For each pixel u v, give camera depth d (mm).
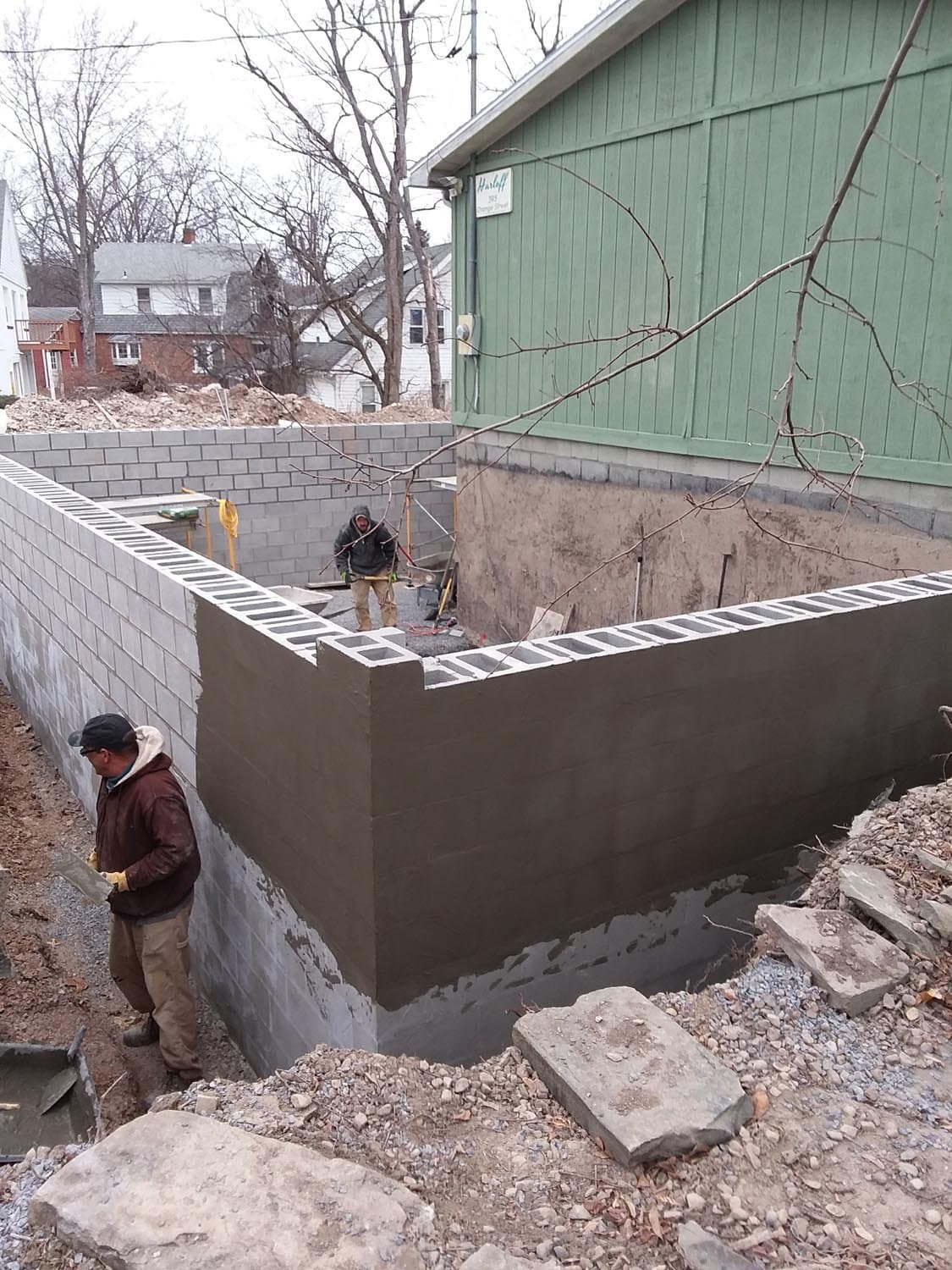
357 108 22219
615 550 9586
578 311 9547
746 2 7281
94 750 4449
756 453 7812
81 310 37188
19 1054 4266
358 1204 2389
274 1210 2342
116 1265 2217
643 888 4352
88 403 15539
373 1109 2803
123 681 6105
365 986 3705
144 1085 4816
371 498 13891
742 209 7621
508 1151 2713
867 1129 2803
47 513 7344
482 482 11547
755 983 3418
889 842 4059
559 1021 3127
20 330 40438
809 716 4719
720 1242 2395
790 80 7066
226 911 5023
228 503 11898
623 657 3973
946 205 6199
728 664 4324
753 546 8000
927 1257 2396
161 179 41469
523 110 9492
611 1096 2791
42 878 6574
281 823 4188
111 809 4617
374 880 3527
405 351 35031
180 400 16594
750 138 7457
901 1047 3131
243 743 4441
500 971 3979
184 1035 4758
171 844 4445
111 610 6113
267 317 28047
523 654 4020
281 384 27812
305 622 4254
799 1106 2877
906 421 6668
